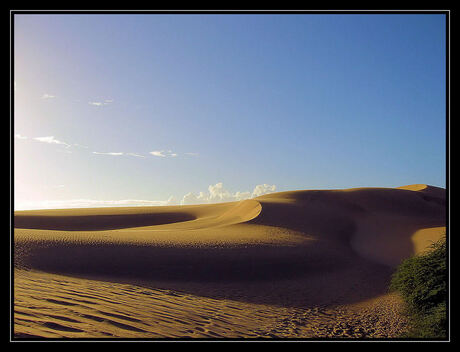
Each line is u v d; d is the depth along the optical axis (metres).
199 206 58.06
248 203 40.75
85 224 45.44
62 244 16.16
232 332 7.41
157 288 11.65
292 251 19.19
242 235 22.47
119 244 17.08
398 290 11.81
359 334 8.38
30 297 7.08
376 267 19.05
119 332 5.77
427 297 9.21
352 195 47.00
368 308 11.27
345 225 32.66
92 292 8.95
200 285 13.10
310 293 13.30
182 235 21.53
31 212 53.41
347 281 15.48
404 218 39.03
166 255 16.08
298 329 8.54
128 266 14.24
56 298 7.39
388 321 9.58
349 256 20.98
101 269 13.49
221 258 16.58
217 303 10.57
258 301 11.64
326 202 43.31
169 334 6.29
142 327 6.40
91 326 5.80
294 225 29.00
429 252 10.44
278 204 36.59
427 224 35.44
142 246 17.08
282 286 14.08
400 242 27.58
